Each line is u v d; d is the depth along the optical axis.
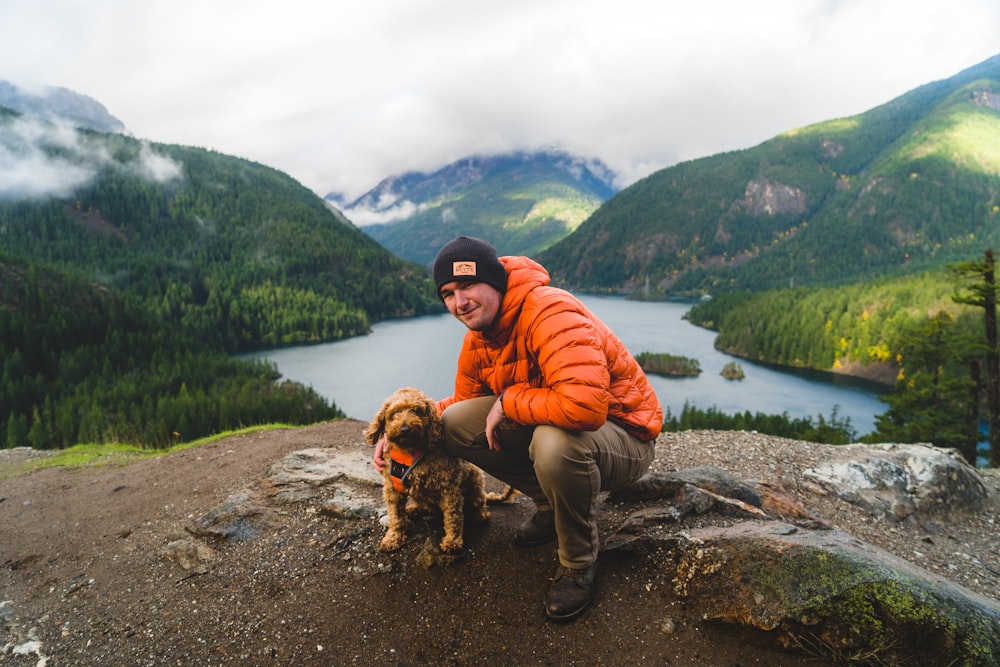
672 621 2.52
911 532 4.15
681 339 136.88
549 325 2.37
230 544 3.71
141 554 3.81
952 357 23.48
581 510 2.51
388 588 2.96
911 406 25.08
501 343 2.68
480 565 3.01
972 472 4.95
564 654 2.41
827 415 75.25
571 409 2.27
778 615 2.28
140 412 52.22
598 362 2.33
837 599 2.22
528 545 3.11
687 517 3.31
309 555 3.41
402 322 178.75
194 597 3.15
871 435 26.56
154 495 5.16
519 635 2.53
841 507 4.40
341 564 3.25
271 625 2.81
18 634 2.99
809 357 109.19
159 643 2.78
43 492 5.77
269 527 3.89
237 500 4.36
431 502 3.16
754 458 5.39
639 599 2.66
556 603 2.55
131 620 3.00
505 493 3.78
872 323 102.81
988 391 18.77
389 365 106.50
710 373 102.56
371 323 174.62
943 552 3.84
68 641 2.88
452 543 3.05
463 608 2.73
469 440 2.93
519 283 2.55
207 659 2.62
